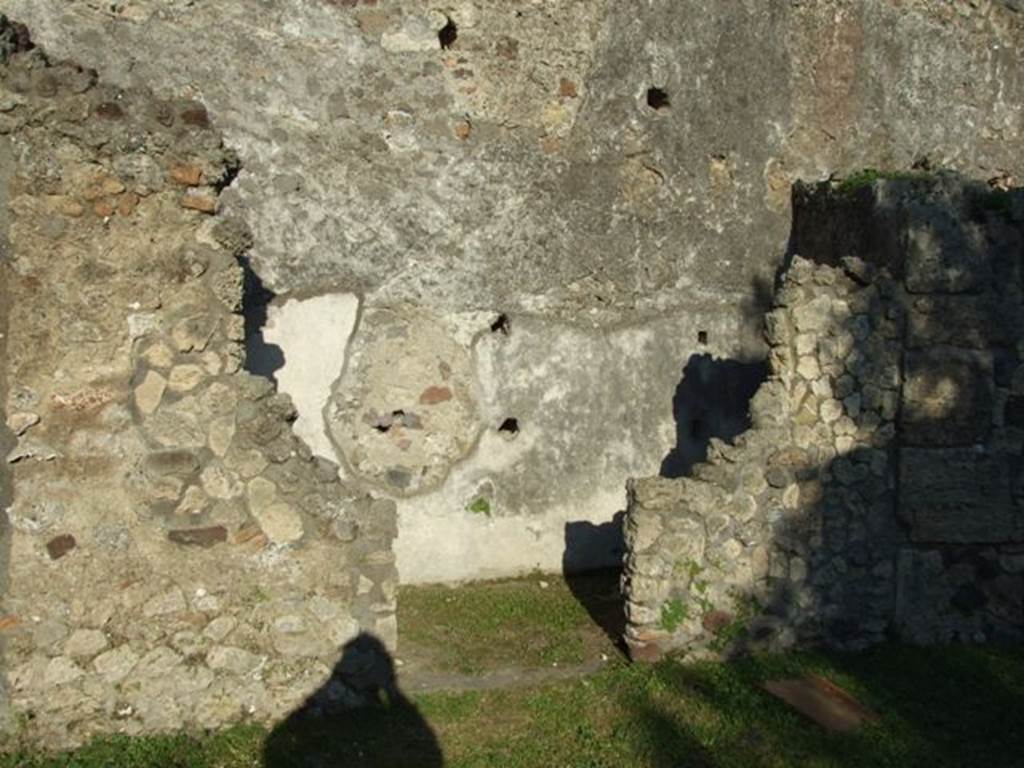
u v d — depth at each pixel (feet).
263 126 19.66
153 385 13.73
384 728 14.10
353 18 20.26
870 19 24.13
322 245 20.10
